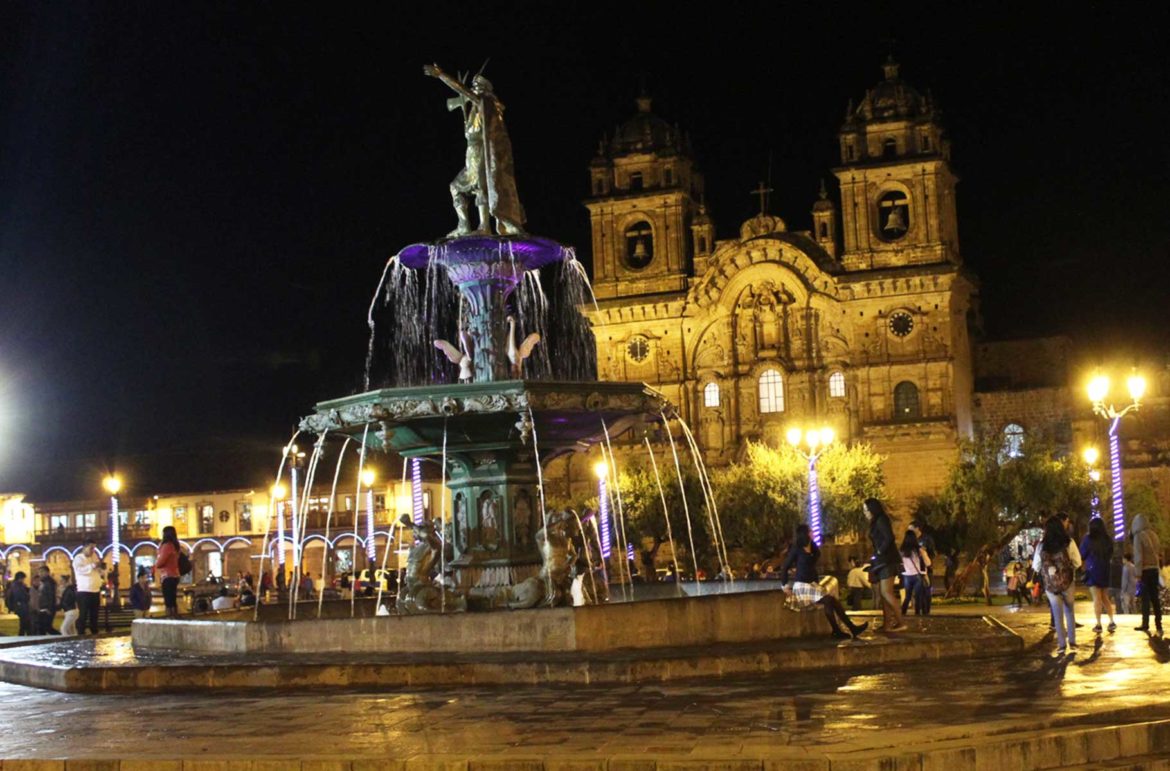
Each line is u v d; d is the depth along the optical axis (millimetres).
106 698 19578
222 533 99000
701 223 102562
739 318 99812
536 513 26375
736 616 22047
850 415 96375
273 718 16703
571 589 25719
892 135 97375
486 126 27406
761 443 93750
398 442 26062
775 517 79688
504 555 25844
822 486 79125
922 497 86438
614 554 78750
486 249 26828
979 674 19094
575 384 24719
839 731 14398
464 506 26188
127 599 66750
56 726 16891
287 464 99000
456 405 24266
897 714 15453
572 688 18500
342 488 94938
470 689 18719
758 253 99000
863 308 96750
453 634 21109
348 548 93438
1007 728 14352
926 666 20312
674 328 101438
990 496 74688
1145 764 13969
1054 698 16453
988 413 99625
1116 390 97250
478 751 13852
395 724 15859
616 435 27438
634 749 13672
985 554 68875
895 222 96312
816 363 97875
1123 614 34781
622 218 103875
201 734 15680
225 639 22719
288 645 22016
